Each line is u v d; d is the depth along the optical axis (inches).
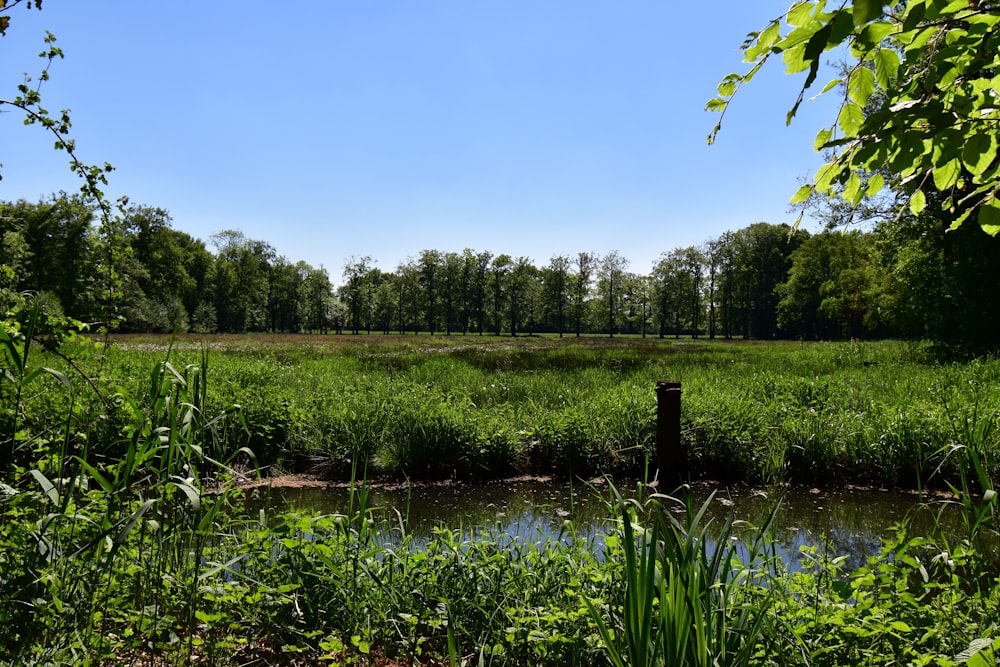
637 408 374.3
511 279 3629.4
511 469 348.8
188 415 116.9
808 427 344.2
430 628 134.8
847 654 110.8
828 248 2373.3
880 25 81.0
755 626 100.6
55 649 98.3
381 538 215.2
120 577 119.7
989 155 94.1
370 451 345.7
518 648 124.7
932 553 195.2
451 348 1498.5
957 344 875.4
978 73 95.7
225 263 3257.9
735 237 3196.4
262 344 1593.3
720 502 292.8
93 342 167.0
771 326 3112.7
